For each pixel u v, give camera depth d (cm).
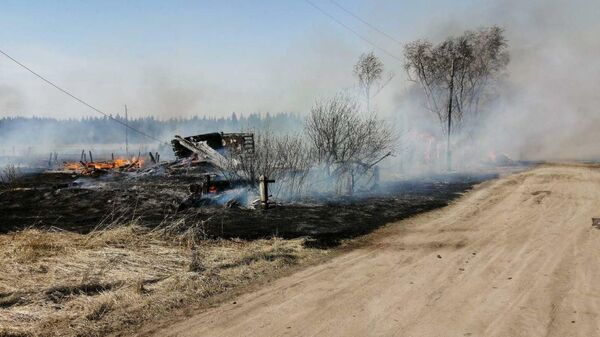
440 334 627
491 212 1571
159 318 702
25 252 978
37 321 674
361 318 686
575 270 895
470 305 727
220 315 709
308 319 686
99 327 664
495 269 914
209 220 1417
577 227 1285
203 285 835
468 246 1105
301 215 1514
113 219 1470
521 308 711
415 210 1630
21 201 1894
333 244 1153
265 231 1276
